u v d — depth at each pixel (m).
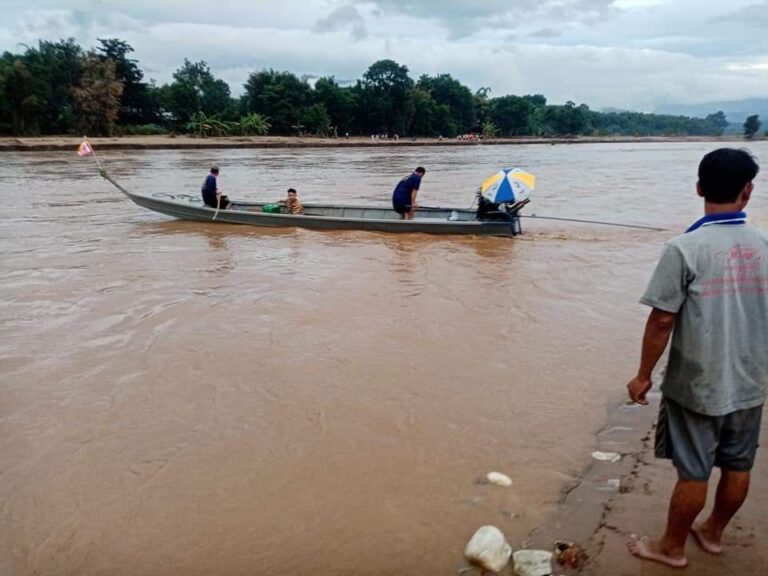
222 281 9.68
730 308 2.70
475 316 7.86
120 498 4.07
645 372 2.95
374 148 79.38
